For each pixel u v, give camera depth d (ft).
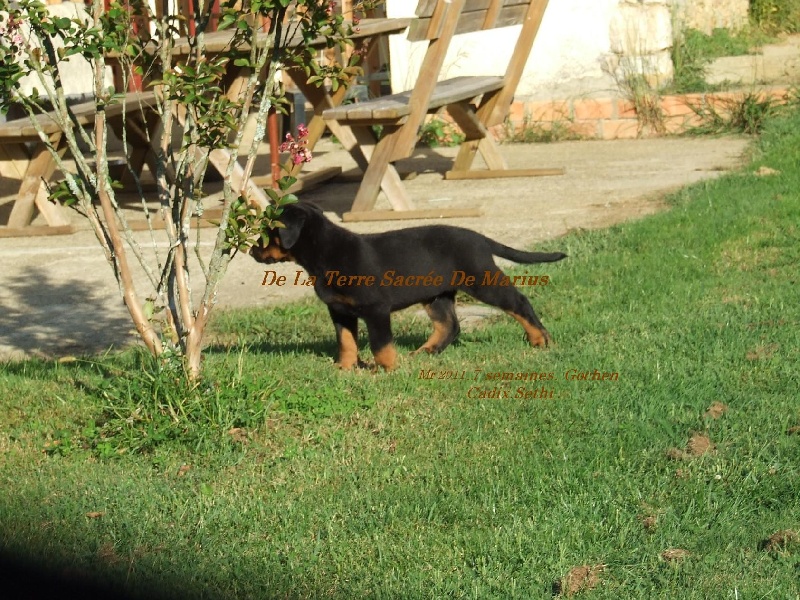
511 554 18.04
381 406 20.92
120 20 20.29
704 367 21.24
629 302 23.09
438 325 22.27
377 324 21.61
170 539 19.07
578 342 22.17
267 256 21.67
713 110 32.17
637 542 18.29
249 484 19.75
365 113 26.63
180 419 20.49
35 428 20.80
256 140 20.38
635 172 29.43
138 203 29.25
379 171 27.35
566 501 19.26
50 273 25.54
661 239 25.11
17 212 27.37
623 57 32.83
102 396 21.11
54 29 20.01
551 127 32.99
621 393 20.83
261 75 25.84
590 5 32.78
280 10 20.10
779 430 19.99
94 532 19.17
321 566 18.11
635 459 19.75
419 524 19.15
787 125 30.91
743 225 25.27
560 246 25.30
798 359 21.24
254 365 21.79
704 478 19.43
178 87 20.10
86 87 33.81
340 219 27.63
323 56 31.48
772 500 19.17
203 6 20.35
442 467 19.84
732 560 17.53
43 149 27.04
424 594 16.99
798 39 40.91
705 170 29.07
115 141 33.14
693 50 34.32
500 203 28.02
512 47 33.27
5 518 19.35
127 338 23.24
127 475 19.95
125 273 20.70
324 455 20.11
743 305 22.71
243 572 17.93
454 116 29.45
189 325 20.72
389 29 27.45
